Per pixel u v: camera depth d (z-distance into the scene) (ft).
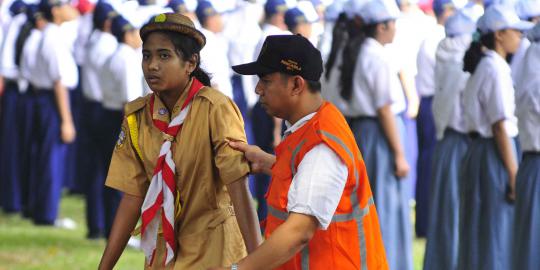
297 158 34.65
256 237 39.14
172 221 39.40
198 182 39.42
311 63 35.14
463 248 61.05
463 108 65.16
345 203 34.65
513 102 59.36
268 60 35.14
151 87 38.96
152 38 38.81
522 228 55.47
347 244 34.68
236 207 38.99
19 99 92.84
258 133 86.17
